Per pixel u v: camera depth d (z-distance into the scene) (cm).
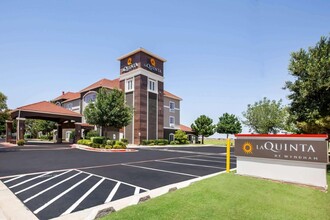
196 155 1992
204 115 4859
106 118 2483
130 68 3806
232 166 1280
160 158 1683
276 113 2720
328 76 1053
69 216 488
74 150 2264
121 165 1269
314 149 706
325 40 1156
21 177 905
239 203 540
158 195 641
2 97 2097
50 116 2950
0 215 507
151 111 3781
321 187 684
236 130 4788
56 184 789
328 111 1102
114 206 545
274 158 786
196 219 446
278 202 555
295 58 1216
